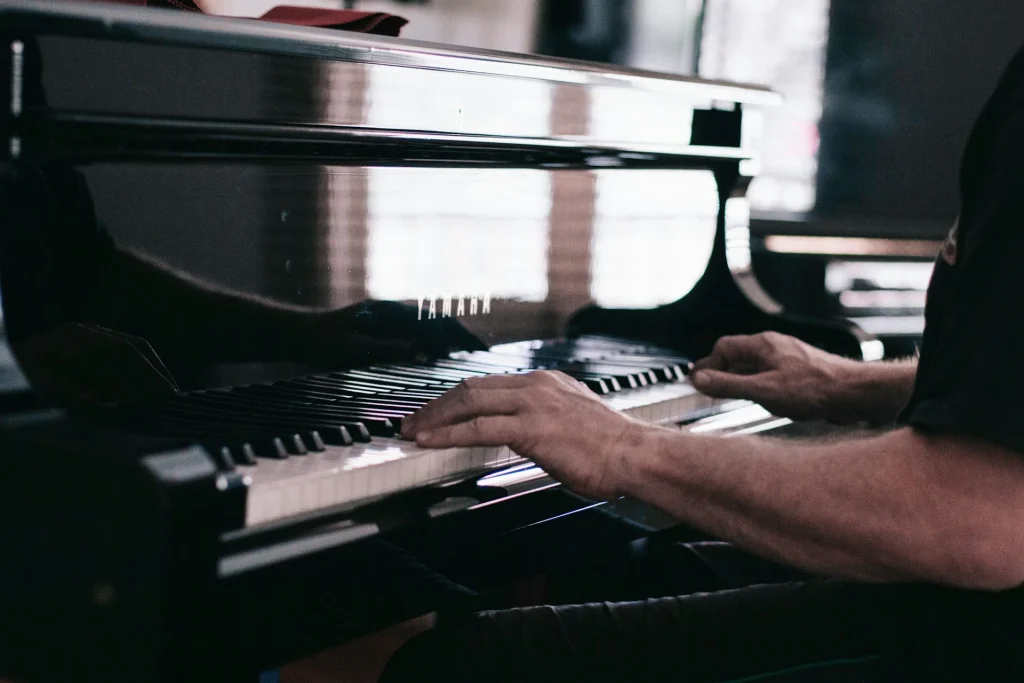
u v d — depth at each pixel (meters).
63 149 1.12
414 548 1.16
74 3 1.02
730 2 3.49
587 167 1.80
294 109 1.22
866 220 3.49
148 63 1.09
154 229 1.25
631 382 1.69
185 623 0.91
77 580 0.95
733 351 1.79
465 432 1.18
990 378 0.95
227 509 0.94
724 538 1.14
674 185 1.94
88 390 1.20
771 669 1.35
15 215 1.11
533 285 1.75
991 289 0.97
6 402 0.99
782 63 3.59
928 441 1.00
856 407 1.68
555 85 1.54
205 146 1.24
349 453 1.14
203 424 1.18
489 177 1.65
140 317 1.25
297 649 1.04
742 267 2.03
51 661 0.98
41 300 1.15
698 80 1.82
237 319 1.35
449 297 1.62
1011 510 0.96
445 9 2.73
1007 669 1.10
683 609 1.40
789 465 1.08
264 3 2.26
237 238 1.34
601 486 1.17
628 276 1.89
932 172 3.66
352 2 2.46
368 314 1.51
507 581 1.39
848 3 3.60
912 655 1.19
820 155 3.69
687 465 1.13
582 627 1.37
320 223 1.43
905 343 3.32
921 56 3.62
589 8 3.15
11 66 1.00
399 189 1.52
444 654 1.34
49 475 0.96
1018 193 0.96
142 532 0.90
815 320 1.95
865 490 1.02
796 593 1.42
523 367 1.69
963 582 1.00
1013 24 3.56
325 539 1.04
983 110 1.05
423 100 1.36
